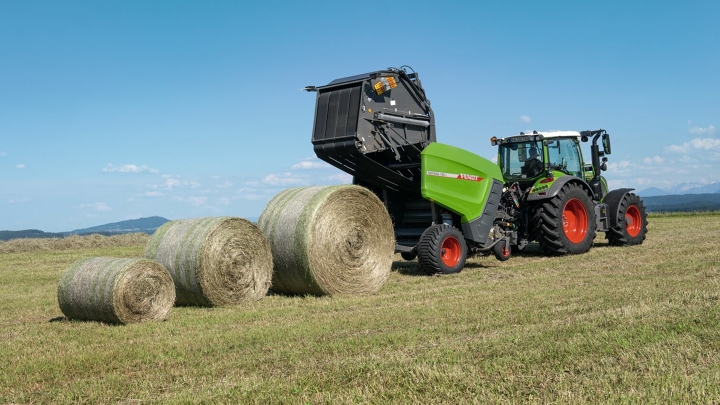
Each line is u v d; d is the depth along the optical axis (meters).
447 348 4.97
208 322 6.73
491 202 10.50
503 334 5.39
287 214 8.21
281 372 4.62
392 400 3.90
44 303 8.58
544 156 11.98
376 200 8.67
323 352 5.11
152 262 6.97
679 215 26.72
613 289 7.48
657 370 4.21
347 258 8.32
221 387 4.26
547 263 10.56
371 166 9.77
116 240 22.97
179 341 5.76
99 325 6.78
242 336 5.84
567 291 7.56
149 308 6.91
